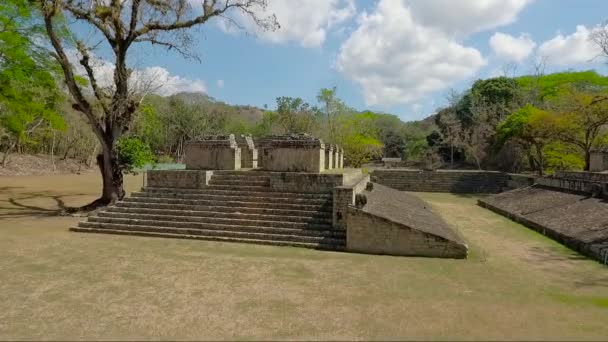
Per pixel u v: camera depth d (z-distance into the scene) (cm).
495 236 1385
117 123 1784
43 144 4953
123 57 1753
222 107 6694
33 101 2158
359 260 1006
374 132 5288
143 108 2133
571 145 2962
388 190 1925
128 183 3128
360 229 1093
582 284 844
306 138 1599
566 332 596
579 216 1407
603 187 1555
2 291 739
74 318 622
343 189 1170
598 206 1439
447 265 977
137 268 898
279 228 1210
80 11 1653
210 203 1353
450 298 742
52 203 2009
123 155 2698
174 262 953
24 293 729
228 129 6178
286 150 1525
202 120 6097
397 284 819
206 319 625
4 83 1942
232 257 1008
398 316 650
